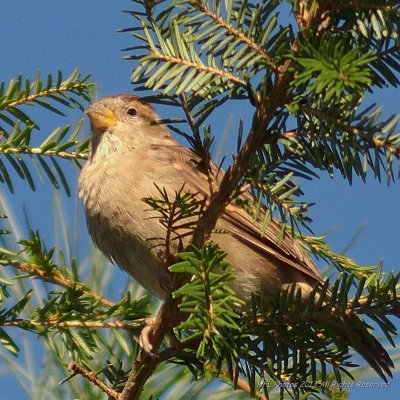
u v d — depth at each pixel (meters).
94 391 7.32
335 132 5.65
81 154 7.39
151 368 6.73
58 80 7.34
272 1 5.65
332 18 5.62
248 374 6.53
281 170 6.13
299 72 5.39
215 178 6.28
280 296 6.44
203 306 5.72
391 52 5.53
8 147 7.16
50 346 7.21
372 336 7.78
